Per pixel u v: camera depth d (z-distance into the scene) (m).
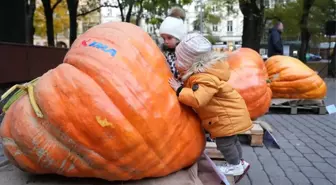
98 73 2.73
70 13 20.41
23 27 12.27
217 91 3.11
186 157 3.06
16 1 12.05
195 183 2.93
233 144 3.35
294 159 4.99
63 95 2.68
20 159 2.82
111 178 2.85
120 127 2.65
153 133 2.78
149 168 2.87
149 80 2.88
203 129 3.33
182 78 3.17
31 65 10.76
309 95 8.38
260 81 5.23
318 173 4.43
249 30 18.83
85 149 2.70
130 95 2.72
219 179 3.37
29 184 2.91
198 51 3.07
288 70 8.36
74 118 2.64
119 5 23.73
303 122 7.71
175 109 2.96
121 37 2.98
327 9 29.81
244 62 5.30
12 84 9.81
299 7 29.81
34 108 2.70
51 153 2.72
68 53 3.02
